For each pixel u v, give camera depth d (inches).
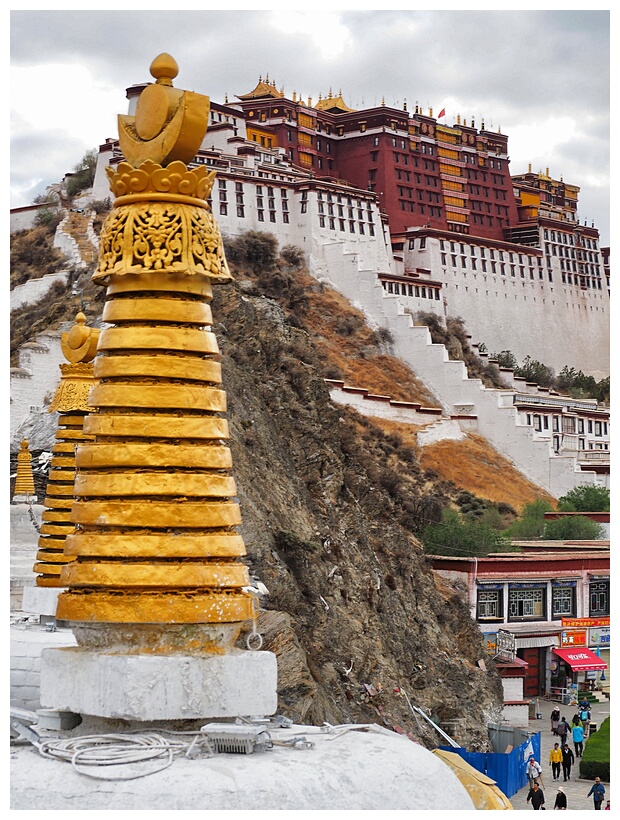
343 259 5036.9
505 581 2568.9
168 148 568.4
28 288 4254.4
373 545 2175.2
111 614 528.7
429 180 6008.9
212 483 552.7
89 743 518.9
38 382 2910.9
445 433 4512.8
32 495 1552.7
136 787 474.6
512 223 6456.7
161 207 565.0
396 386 4734.3
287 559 1748.3
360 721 1637.6
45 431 2573.8
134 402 552.1
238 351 2140.7
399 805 505.0
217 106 5300.2
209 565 542.3
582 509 4175.7
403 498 3024.1
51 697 537.3
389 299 4968.0
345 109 6279.5
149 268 557.6
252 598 557.0
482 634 2342.5
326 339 4785.9
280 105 5649.6
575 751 1958.7
